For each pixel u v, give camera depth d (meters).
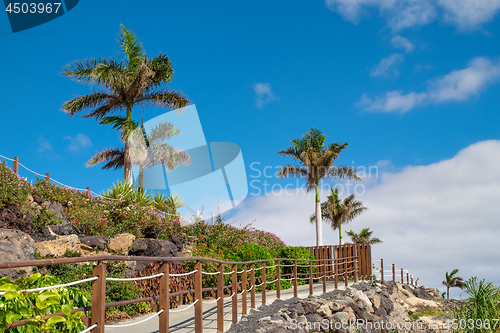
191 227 17.56
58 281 4.71
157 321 8.82
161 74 22.27
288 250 19.75
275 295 13.56
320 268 20.67
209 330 7.83
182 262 12.25
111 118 22.20
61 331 3.98
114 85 20.97
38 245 9.55
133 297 9.80
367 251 21.55
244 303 9.50
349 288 17.08
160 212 17.16
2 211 10.09
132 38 22.09
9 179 11.05
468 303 11.32
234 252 17.06
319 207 32.88
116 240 11.46
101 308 3.90
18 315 3.45
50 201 12.63
